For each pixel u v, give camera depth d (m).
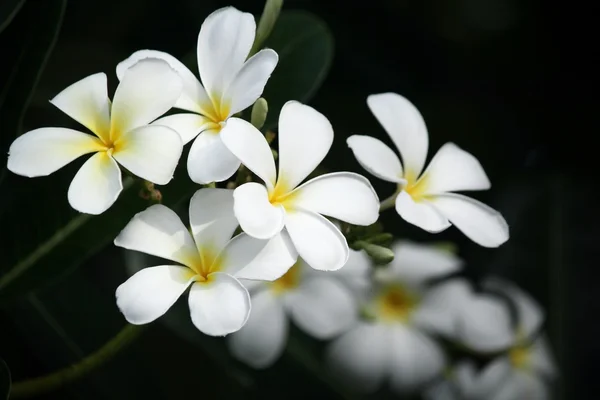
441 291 1.02
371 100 0.84
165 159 0.75
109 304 0.93
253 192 0.75
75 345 0.90
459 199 0.83
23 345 0.90
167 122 0.78
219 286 0.75
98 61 1.00
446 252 1.03
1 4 0.84
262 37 0.82
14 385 0.84
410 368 1.00
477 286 1.07
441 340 1.02
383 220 1.05
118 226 0.86
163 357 0.95
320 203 0.77
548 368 1.05
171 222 0.76
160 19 1.04
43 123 0.97
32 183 0.87
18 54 0.87
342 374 0.99
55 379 0.84
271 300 0.97
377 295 1.01
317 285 0.98
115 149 0.77
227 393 0.96
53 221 0.86
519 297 1.05
